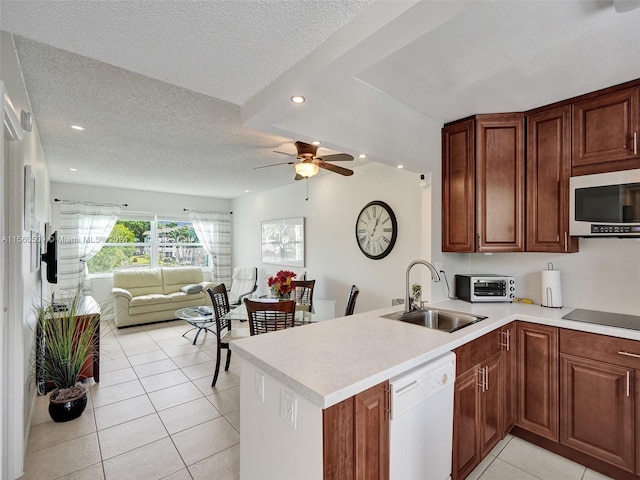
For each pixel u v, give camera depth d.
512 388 2.23
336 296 4.54
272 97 1.72
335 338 1.76
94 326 3.11
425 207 2.66
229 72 1.65
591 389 1.93
